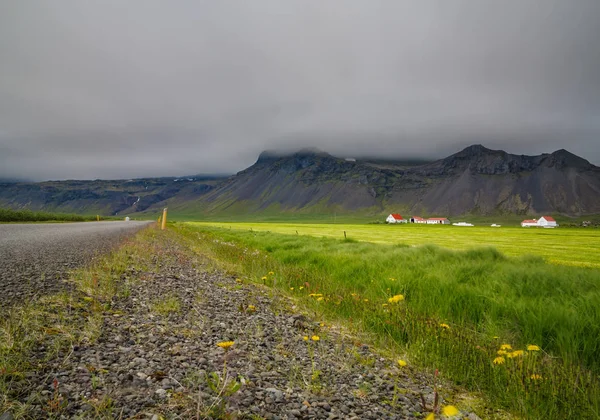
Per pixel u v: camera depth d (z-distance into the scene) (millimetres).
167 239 23969
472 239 49219
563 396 4246
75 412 2637
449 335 6125
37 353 3545
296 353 5098
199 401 3023
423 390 4395
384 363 5227
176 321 5637
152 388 3246
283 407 3367
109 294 6488
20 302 5160
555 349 6062
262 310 7371
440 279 9805
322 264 14625
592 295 7805
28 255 10203
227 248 20484
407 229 98000
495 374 4707
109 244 15102
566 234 70562
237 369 4090
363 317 7398
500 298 8016
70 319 4762
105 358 3773
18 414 2455
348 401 3758
